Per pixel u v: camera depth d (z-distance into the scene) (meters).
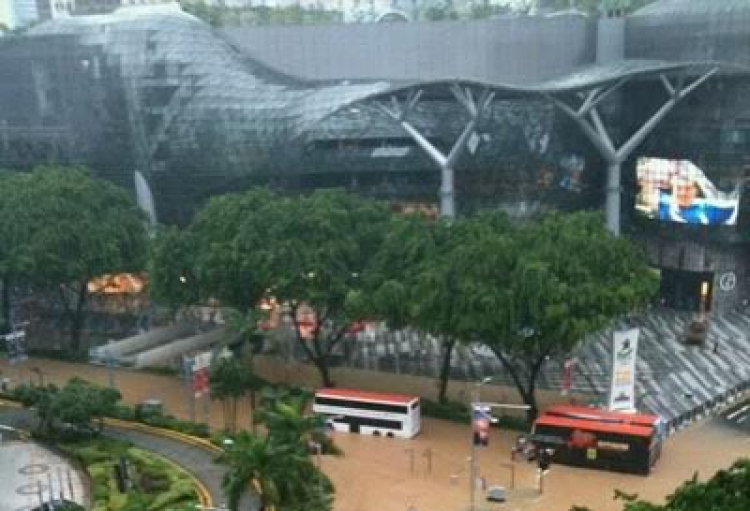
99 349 95.12
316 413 77.44
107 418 78.88
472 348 94.31
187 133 112.88
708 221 107.38
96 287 113.38
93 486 65.25
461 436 74.81
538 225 78.50
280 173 113.00
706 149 105.81
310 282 80.12
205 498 62.69
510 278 71.44
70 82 117.94
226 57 113.88
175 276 88.25
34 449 73.38
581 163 118.25
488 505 61.88
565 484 65.00
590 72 107.50
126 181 119.50
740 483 34.31
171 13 116.56
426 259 77.25
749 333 101.62
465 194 115.81
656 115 104.88
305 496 52.84
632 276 73.38
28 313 113.75
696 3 110.00
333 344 86.31
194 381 77.69
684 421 76.44
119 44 113.56
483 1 174.75
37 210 93.69
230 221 88.12
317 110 108.50
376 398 75.44
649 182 113.12
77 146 120.69
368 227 86.38
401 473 67.56
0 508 62.47
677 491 35.34
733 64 100.19
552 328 69.56
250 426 76.94
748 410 79.44
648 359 91.06
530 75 118.00
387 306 75.44
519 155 115.06
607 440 66.50
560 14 122.75
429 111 113.06
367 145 113.38
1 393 85.38
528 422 74.94
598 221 78.94
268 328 92.25
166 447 72.69
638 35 117.25
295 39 119.81
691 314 110.06
